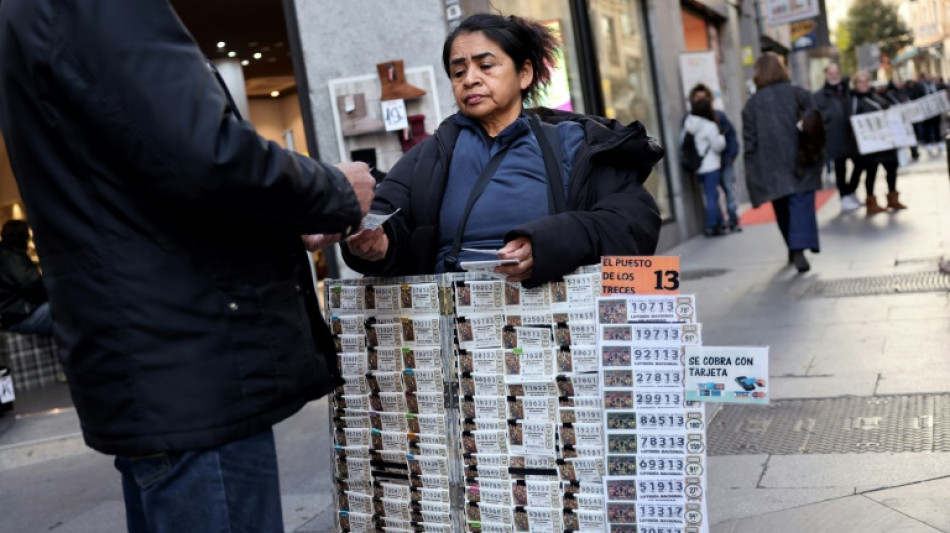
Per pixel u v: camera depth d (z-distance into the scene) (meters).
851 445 4.50
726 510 3.97
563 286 2.49
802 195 9.20
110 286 1.95
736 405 5.39
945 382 5.22
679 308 2.40
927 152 25.09
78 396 2.04
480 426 2.60
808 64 31.89
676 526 2.43
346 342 2.76
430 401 2.65
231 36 12.12
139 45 1.86
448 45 2.88
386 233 2.73
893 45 68.94
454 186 2.83
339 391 2.79
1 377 7.88
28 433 7.02
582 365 2.49
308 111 8.52
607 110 11.77
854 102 13.57
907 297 7.45
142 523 2.27
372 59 8.38
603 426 2.45
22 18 1.93
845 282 8.41
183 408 1.95
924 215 12.10
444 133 2.91
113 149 1.91
